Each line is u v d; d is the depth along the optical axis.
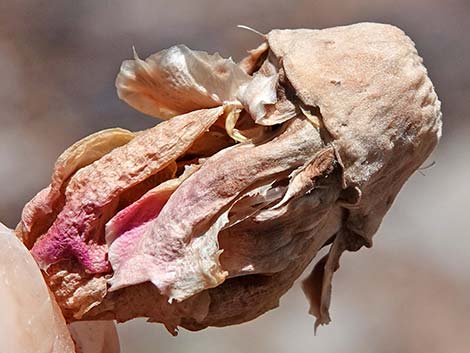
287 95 0.12
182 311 0.12
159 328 0.34
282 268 0.12
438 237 0.39
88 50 0.46
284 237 0.12
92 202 0.12
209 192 0.12
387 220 0.39
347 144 0.12
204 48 0.46
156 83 0.13
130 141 0.12
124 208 0.12
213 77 0.12
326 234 0.12
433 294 0.37
